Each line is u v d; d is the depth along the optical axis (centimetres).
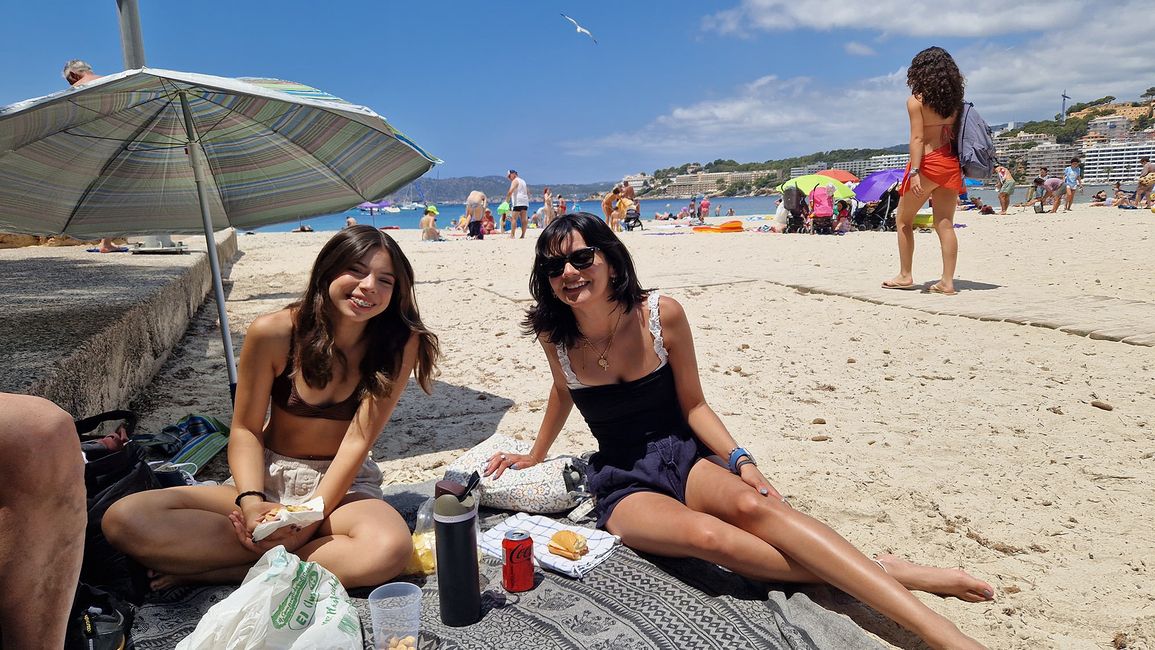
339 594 239
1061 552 309
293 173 518
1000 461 399
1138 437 423
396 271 299
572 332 319
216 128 484
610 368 319
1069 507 346
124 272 801
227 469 418
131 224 528
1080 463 392
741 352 647
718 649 241
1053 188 2389
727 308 829
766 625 253
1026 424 450
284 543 284
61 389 371
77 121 433
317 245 1880
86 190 496
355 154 490
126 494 285
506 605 275
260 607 216
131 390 530
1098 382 520
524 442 405
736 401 518
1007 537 321
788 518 263
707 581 288
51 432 167
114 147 474
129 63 600
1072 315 688
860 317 752
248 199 534
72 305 561
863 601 251
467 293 995
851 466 401
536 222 2925
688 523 280
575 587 285
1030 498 356
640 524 297
